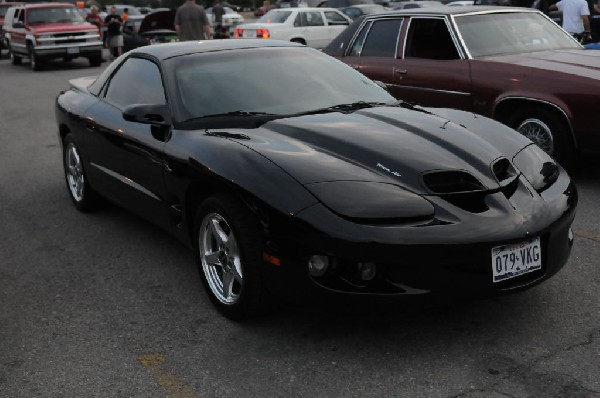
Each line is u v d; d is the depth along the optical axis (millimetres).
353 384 2963
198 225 3730
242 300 3430
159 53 4664
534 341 3277
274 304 3438
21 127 10328
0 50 24922
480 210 3148
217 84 4281
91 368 3191
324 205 3055
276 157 3367
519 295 3791
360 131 3654
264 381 3018
